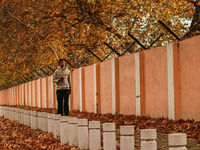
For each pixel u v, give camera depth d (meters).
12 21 24.00
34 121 15.31
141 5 21.88
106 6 22.52
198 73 11.97
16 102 52.12
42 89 35.75
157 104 14.84
